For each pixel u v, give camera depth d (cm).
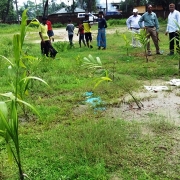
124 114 488
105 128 409
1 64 817
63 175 312
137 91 611
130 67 839
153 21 1051
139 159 339
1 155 357
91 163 332
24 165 333
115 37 1919
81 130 412
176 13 984
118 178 308
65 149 360
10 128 273
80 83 684
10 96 271
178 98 564
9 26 3978
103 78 439
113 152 353
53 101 561
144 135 401
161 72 758
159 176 308
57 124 453
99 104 530
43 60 876
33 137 402
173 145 373
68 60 992
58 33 2800
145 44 918
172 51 1008
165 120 454
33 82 655
